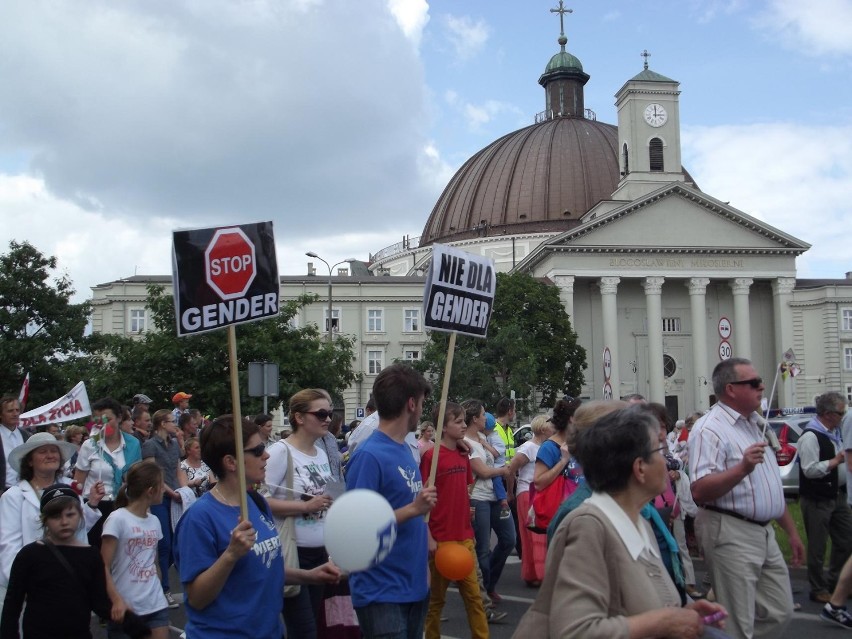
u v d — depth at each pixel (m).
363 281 76.38
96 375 46.31
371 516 5.07
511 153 100.38
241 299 5.82
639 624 3.78
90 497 9.24
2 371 46.03
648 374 76.88
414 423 6.86
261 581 5.55
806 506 12.00
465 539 8.73
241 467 5.40
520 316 65.12
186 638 5.45
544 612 4.07
